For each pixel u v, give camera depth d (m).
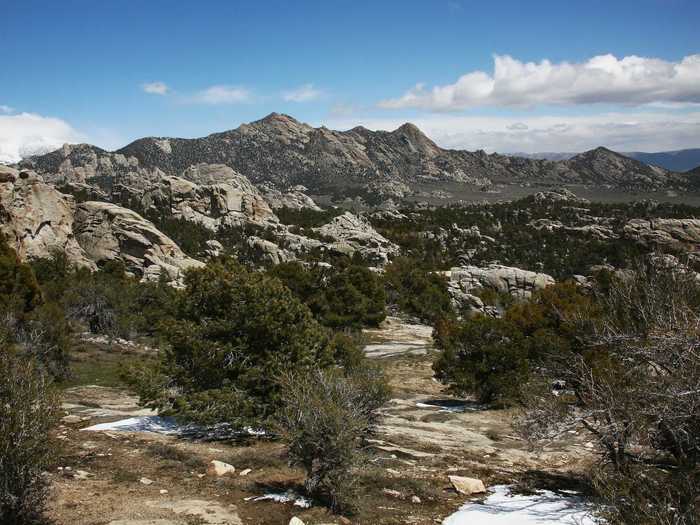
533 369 18.95
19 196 63.38
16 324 23.80
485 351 23.12
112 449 12.30
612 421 9.41
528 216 184.12
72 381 24.02
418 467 12.57
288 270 52.00
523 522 8.83
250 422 13.90
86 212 79.50
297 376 12.84
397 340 53.78
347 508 9.24
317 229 130.38
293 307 16.11
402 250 134.12
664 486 7.38
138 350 35.91
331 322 49.53
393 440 15.27
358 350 20.72
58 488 9.21
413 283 81.75
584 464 13.53
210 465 11.12
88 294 41.28
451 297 82.12
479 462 13.63
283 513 8.78
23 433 7.25
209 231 109.06
